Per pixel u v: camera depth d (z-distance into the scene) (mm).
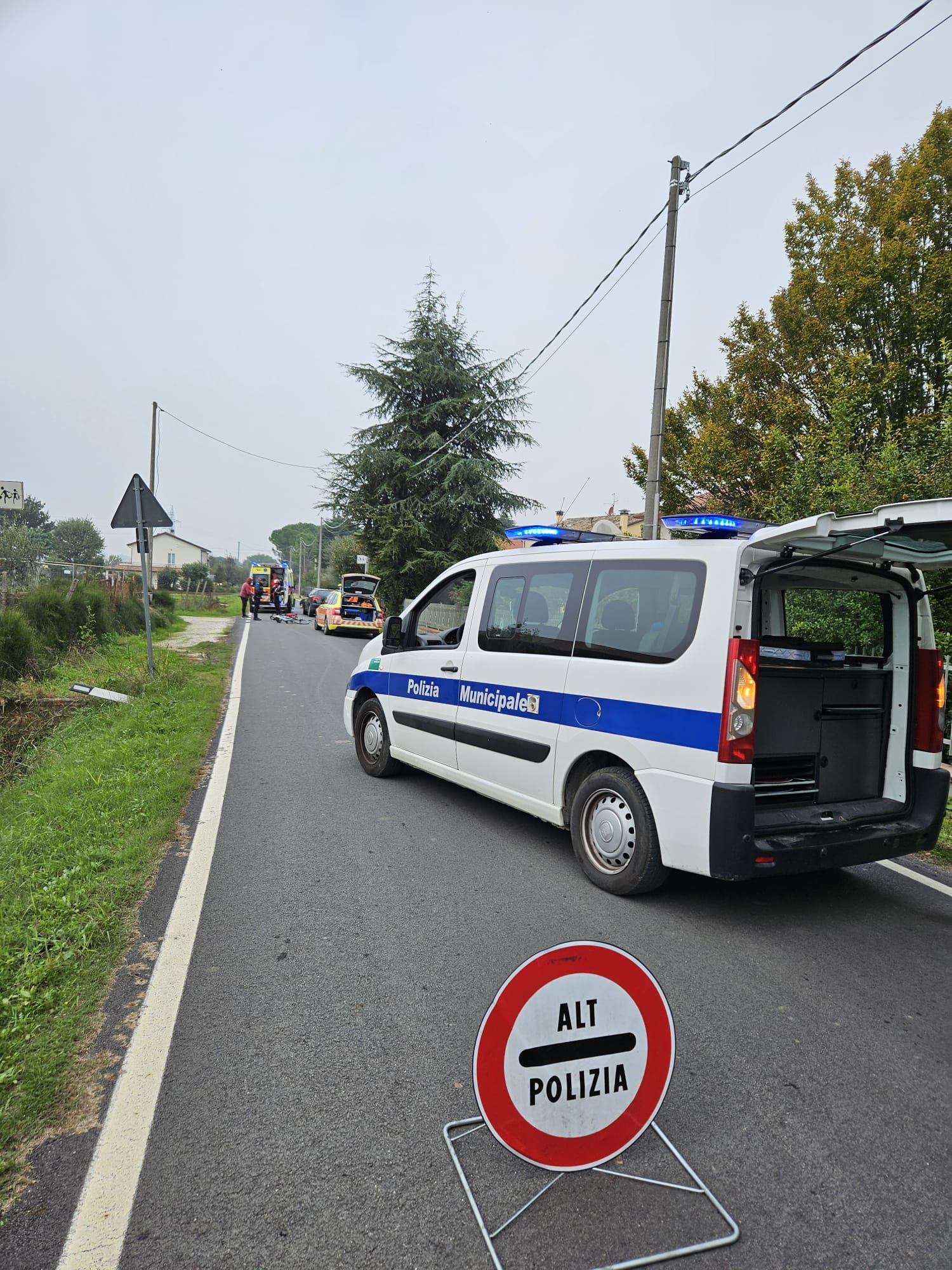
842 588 4484
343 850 5039
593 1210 2160
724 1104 2631
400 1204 2160
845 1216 2160
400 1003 3197
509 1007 2055
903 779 4523
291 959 3557
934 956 3801
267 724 9438
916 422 10141
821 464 9531
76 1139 2387
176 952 3590
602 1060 2152
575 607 4766
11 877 4457
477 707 5531
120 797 5914
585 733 4551
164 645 18688
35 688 10805
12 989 3176
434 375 31938
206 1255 1977
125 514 11266
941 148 11852
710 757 3828
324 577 65562
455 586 6145
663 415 12180
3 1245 1999
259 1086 2646
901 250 11414
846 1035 3072
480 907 4176
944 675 4547
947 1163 2379
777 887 4672
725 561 3902
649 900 4355
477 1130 2467
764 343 13383
